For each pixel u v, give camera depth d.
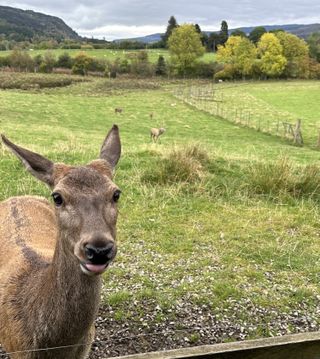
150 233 1.80
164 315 1.30
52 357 0.81
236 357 0.88
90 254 0.67
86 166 0.80
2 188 2.13
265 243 1.76
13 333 0.86
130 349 1.17
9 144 0.82
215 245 1.73
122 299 1.35
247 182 2.32
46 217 1.22
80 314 0.77
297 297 1.41
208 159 2.52
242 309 1.34
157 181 2.30
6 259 1.01
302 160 3.99
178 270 1.54
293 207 2.12
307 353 0.90
